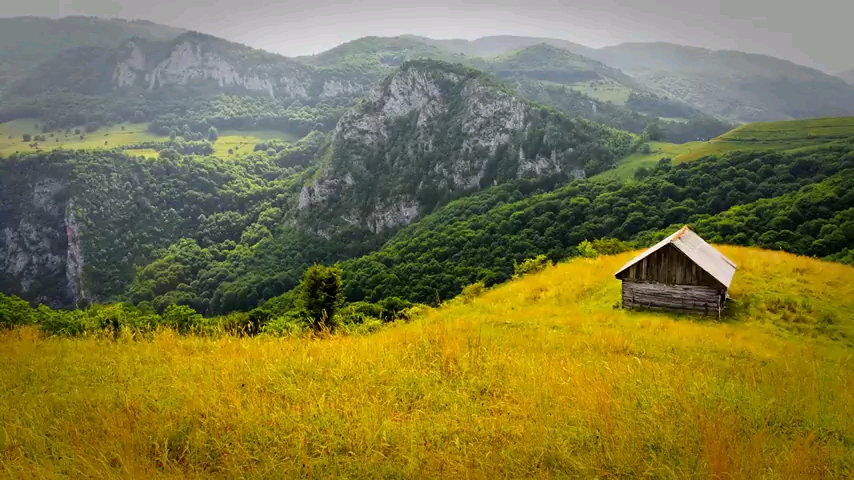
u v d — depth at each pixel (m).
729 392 8.91
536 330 18.42
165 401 7.21
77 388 8.04
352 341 12.88
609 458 5.88
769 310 22.55
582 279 29.81
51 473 5.12
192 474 5.28
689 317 22.44
